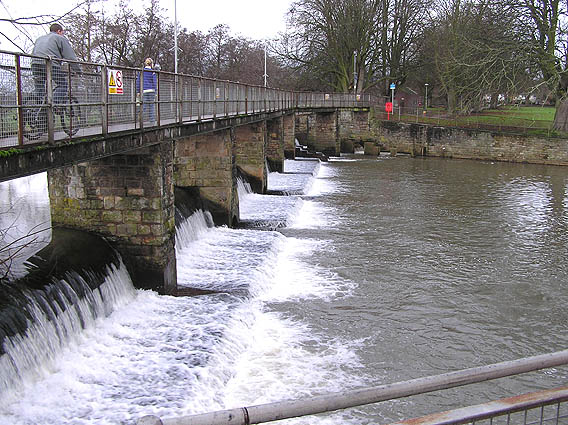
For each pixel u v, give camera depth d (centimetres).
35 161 944
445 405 1205
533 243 2488
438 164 5359
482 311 1717
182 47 5916
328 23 6769
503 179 4388
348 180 4275
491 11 4894
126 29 4550
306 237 2523
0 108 845
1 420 981
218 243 2234
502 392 1265
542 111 7462
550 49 4606
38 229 1895
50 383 1111
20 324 1102
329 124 5969
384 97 7119
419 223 2828
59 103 1034
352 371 1329
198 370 1205
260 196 3338
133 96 1378
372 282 1939
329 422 1130
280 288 1867
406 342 1493
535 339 1542
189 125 1830
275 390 1228
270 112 3491
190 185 2534
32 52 1134
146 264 1638
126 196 1617
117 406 1067
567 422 1067
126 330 1391
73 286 1322
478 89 4928
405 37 6981
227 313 1517
